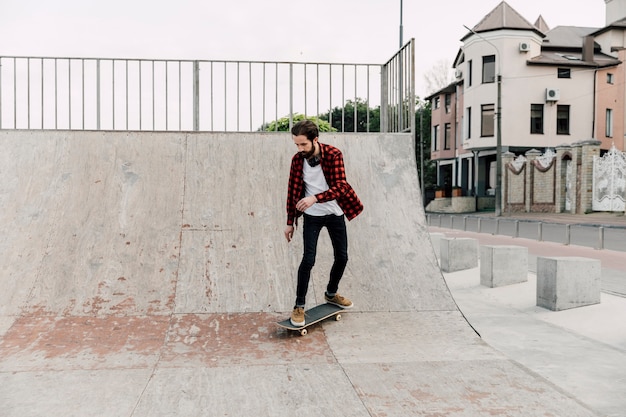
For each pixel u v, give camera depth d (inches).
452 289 310.8
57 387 134.2
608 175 939.3
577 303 243.4
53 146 259.9
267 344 165.5
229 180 250.1
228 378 140.5
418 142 2011.6
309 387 135.3
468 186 1583.4
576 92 1352.1
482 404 126.0
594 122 1362.0
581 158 1001.5
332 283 187.0
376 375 143.2
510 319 229.6
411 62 278.1
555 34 1496.1
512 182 1243.8
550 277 245.3
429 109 2005.4
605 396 138.9
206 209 233.8
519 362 167.2
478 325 218.5
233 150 267.0
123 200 234.1
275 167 259.8
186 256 210.4
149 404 125.0
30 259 203.5
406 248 223.5
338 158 175.3
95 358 153.1
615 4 1469.0
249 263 210.4
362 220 234.5
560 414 121.0
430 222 997.2
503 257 304.3
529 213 1150.3
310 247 174.6
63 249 208.7
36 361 150.5
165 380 138.9
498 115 1094.4
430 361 153.8
